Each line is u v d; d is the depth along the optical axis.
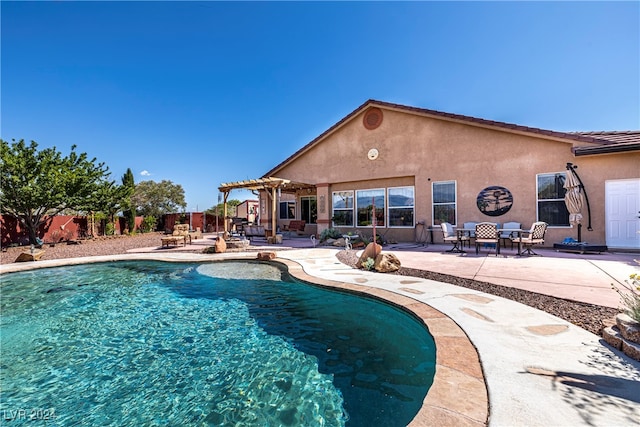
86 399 3.06
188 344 4.23
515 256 8.88
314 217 18.98
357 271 7.35
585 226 9.73
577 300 4.40
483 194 11.51
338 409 2.66
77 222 19.56
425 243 12.45
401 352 3.68
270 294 6.33
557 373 2.47
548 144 10.37
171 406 2.90
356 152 14.72
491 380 2.38
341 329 4.52
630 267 6.78
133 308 5.78
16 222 16.00
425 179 12.80
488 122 11.16
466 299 4.68
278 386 3.12
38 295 6.71
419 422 1.90
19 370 3.66
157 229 28.03
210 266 9.26
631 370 2.50
